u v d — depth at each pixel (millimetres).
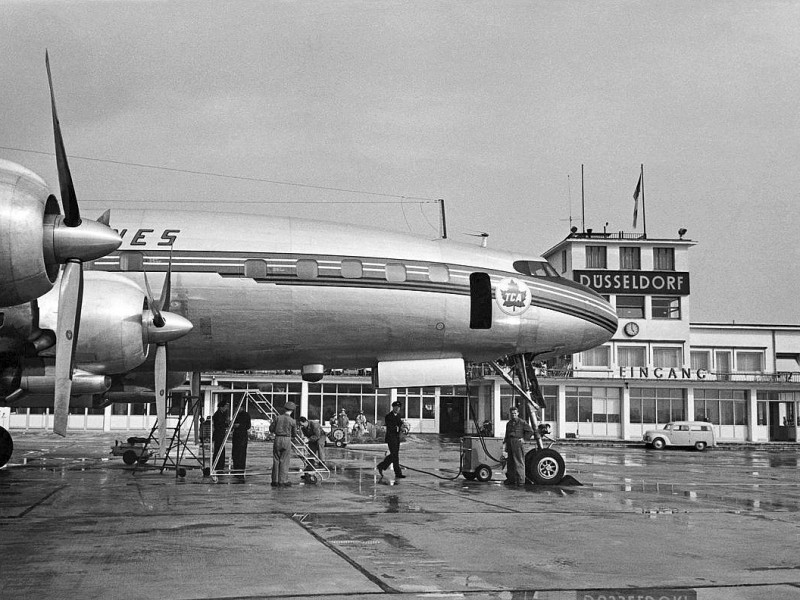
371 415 55000
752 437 54469
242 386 52719
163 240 16609
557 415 52812
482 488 16625
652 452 40781
